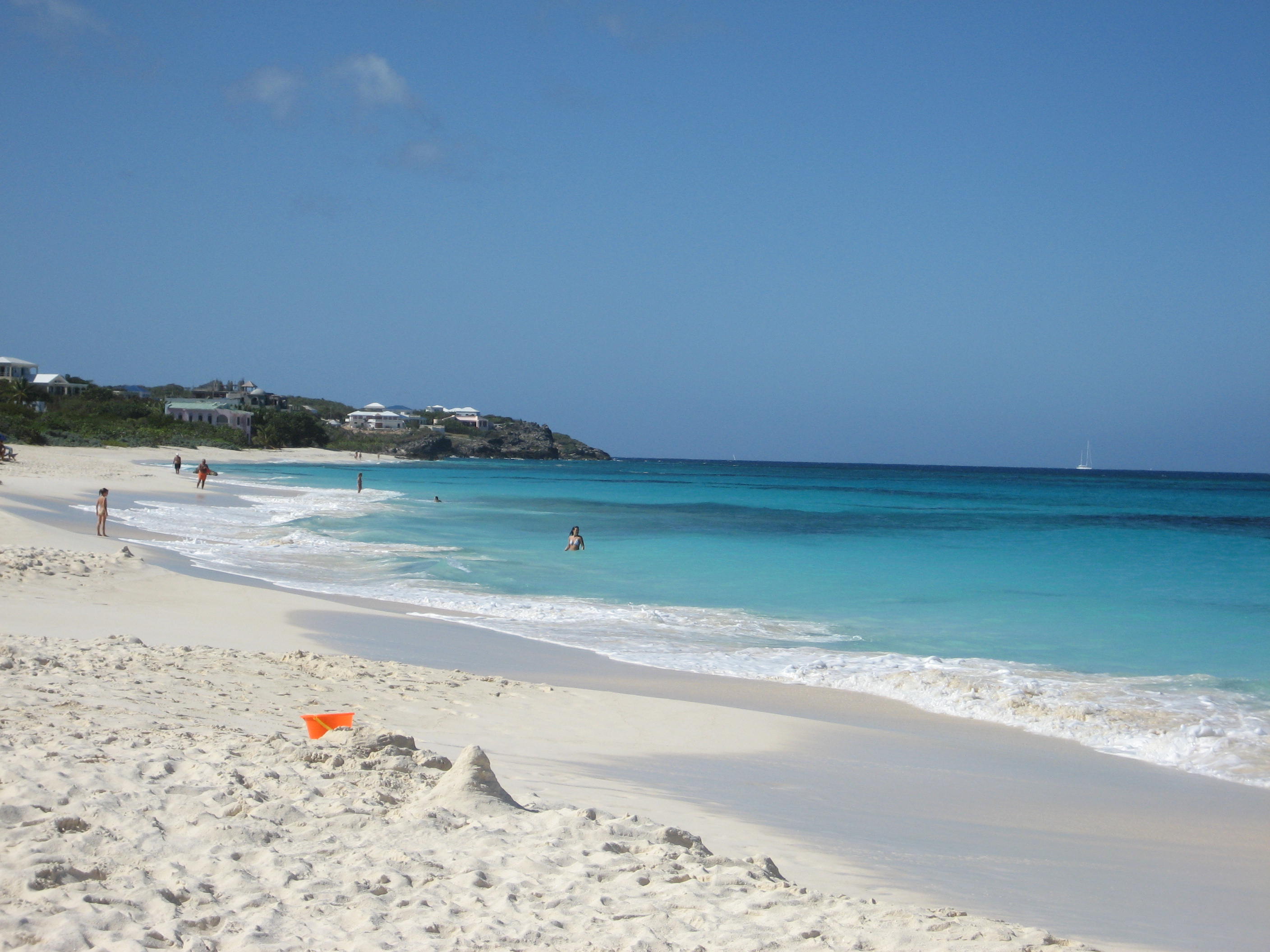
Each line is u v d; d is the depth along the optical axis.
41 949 3.86
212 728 7.73
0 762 6.04
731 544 34.84
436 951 4.07
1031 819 8.25
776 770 9.16
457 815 5.88
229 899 4.50
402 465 130.38
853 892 5.72
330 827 5.55
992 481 150.25
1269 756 10.62
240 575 22.05
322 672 11.34
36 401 116.50
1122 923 5.84
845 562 30.02
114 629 13.34
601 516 47.62
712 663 15.26
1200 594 23.94
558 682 13.19
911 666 15.11
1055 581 26.36
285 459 120.19
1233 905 6.38
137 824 5.27
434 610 19.05
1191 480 196.50
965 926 4.80
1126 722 11.99
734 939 4.39
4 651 10.17
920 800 8.56
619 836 5.77
